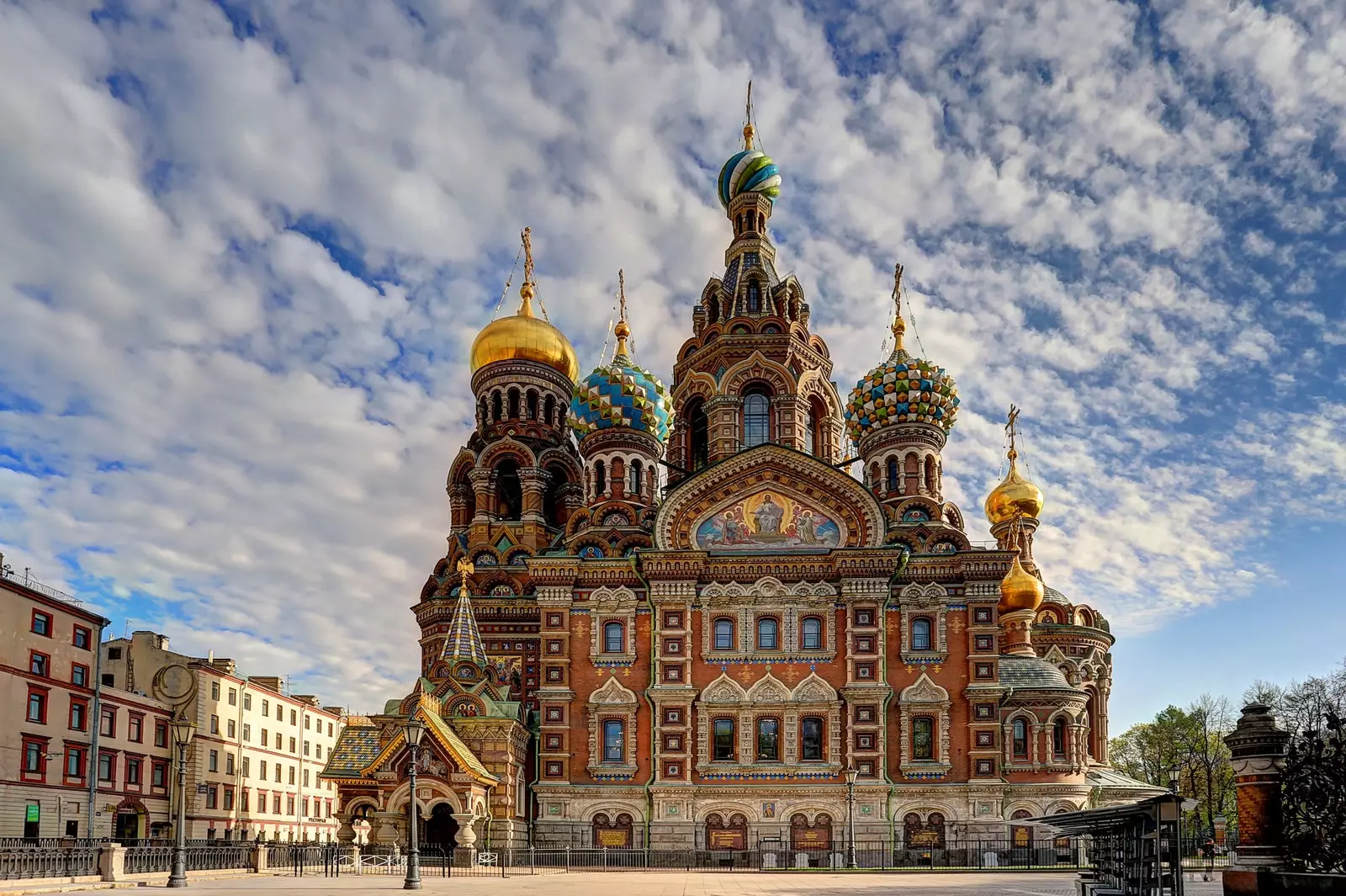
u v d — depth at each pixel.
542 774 69.69
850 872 60.62
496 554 87.38
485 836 65.44
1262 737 26.92
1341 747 25.52
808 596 71.19
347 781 70.94
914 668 69.94
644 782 69.31
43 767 68.81
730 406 83.00
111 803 75.81
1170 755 125.56
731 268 91.00
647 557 71.56
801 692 69.62
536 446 92.94
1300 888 24.53
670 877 55.03
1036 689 72.75
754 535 73.06
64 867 46.91
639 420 87.75
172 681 85.62
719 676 70.31
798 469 73.62
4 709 65.62
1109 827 35.47
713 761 69.31
